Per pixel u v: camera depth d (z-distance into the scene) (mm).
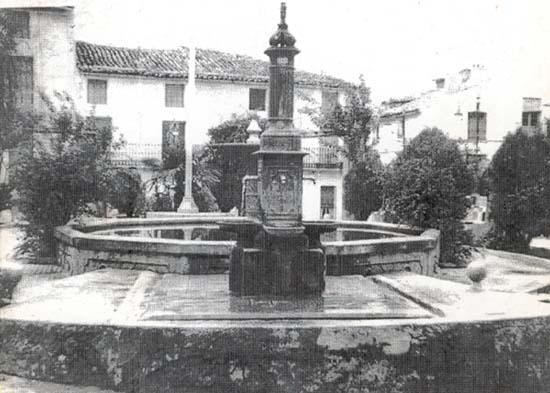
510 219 12742
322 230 6906
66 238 9273
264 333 4984
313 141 22922
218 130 21219
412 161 11156
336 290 6988
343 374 4973
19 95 16594
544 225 12703
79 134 12047
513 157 12727
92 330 5105
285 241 6664
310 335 4992
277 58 6547
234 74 23750
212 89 23719
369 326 5043
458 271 10055
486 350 5141
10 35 15570
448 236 10766
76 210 10531
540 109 14406
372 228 11992
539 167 12656
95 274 8023
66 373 5086
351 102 18719
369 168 16766
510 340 5215
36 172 10320
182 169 19000
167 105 23406
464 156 12938
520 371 5195
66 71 19344
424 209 10758
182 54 24141
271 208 6680
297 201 6688
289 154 6598
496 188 12930
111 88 22562
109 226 11672
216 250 8070
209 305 6078
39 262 9961
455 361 5074
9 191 12141
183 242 8141
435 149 11266
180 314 5598
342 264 8203
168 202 18844
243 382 4941
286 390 4934
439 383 5031
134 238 8555
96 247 8695
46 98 16359
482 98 15445
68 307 5914
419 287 6969
